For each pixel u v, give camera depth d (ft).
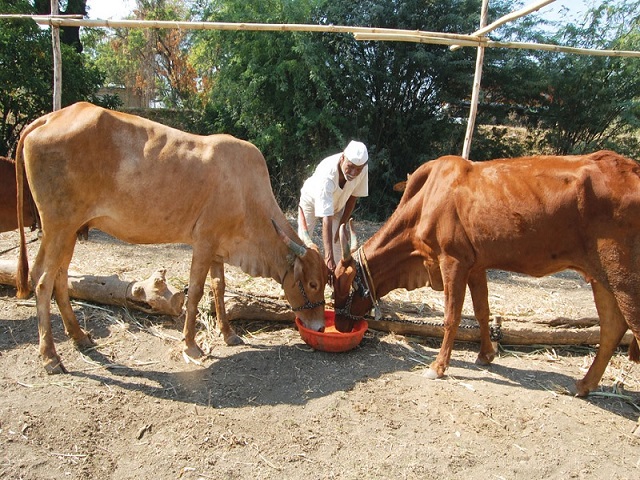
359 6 37.04
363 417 11.53
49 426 10.61
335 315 14.98
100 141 12.28
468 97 40.63
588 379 12.84
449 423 11.44
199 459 9.96
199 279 13.50
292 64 35.27
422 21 37.47
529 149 41.34
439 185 13.33
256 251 14.28
